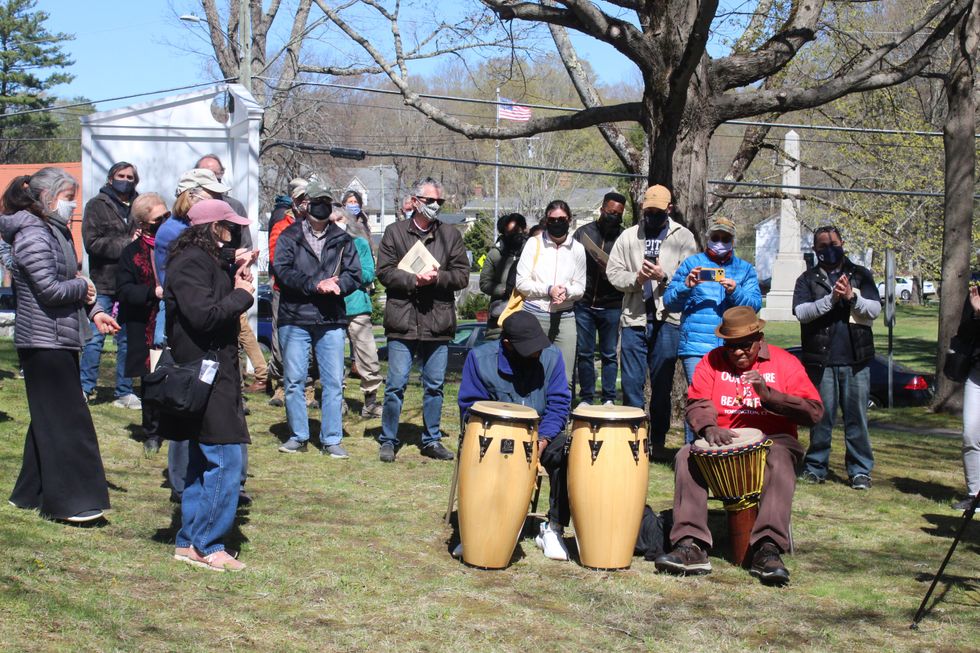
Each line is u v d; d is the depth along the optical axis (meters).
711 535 6.57
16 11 52.56
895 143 23.00
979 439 7.39
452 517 7.04
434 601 5.39
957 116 13.72
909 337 37.75
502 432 5.89
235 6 26.91
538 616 5.25
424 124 53.00
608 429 5.98
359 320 10.08
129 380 9.70
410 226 8.39
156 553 5.71
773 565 5.87
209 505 5.54
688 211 10.44
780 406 6.11
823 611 5.48
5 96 50.97
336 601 5.29
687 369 7.93
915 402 17.69
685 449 6.25
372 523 6.81
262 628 4.84
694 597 5.65
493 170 54.75
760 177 34.34
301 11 26.59
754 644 5.00
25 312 5.85
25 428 8.37
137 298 7.70
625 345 8.84
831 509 7.74
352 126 49.41
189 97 12.10
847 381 8.37
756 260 60.09
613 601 5.53
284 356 8.62
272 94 29.58
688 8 10.09
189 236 5.30
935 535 7.05
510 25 13.60
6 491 6.47
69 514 5.93
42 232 5.68
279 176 35.38
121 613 4.77
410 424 10.30
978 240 27.33
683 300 7.99
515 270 9.57
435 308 8.50
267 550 6.07
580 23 10.29
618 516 6.00
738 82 10.63
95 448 6.04
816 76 19.42
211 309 5.18
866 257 35.88
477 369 6.39
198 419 5.38
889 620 5.37
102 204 9.18
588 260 9.45
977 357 7.36
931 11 11.44
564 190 47.09
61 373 5.90
